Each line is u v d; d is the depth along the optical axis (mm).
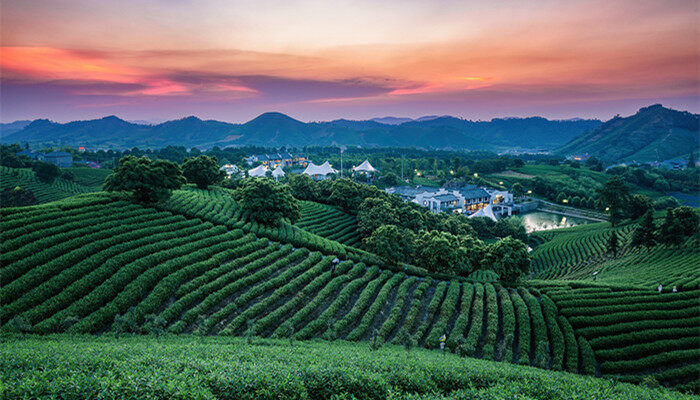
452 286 51688
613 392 21172
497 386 18641
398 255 58531
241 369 17234
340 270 53000
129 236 49750
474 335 38906
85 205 57312
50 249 42406
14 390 13039
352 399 16000
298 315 39438
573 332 40281
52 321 31797
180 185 65812
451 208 138500
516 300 46406
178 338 31828
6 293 34188
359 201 95062
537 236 114188
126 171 59812
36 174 120062
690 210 70562
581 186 177625
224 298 41438
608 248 80500
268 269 49188
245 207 67500
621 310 43031
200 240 53406
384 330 39156
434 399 16719
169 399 13914
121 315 35531
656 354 36344
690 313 41469
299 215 73312
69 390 13539
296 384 16453
